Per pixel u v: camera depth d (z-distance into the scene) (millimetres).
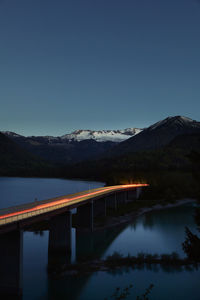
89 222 84938
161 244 68750
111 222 96938
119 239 74375
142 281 46000
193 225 91375
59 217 62625
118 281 46094
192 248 26750
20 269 41906
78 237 77188
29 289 43438
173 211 122125
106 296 40844
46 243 68500
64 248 61344
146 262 54125
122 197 147500
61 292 42188
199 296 40375
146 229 86000
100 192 110375
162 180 196625
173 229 85562
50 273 49625
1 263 42062
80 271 50344
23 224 44000
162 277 47344
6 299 40750
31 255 59500
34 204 65500
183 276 47656
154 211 122688
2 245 42344
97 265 53375
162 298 39750
